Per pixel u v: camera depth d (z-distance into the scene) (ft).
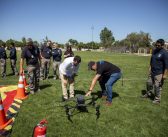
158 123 21.35
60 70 26.30
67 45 39.73
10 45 46.73
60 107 24.82
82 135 18.49
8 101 26.45
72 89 27.63
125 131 19.47
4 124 19.71
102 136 18.44
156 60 26.43
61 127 19.81
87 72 54.39
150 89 29.25
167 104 27.30
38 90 31.83
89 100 27.17
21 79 28.37
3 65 44.21
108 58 122.01
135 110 24.71
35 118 21.62
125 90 34.30
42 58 41.16
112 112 23.73
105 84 25.90
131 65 78.95
